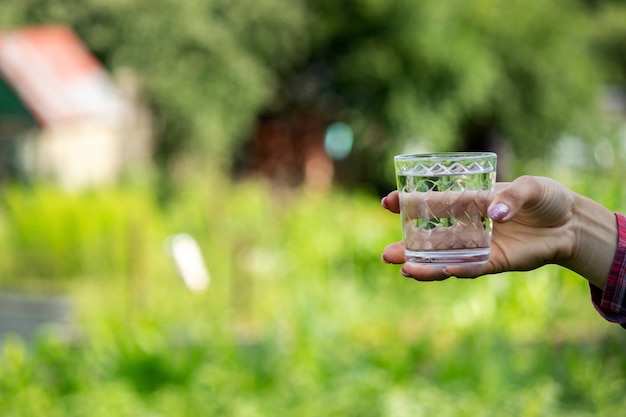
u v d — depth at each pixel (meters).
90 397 6.99
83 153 25.84
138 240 12.28
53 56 23.62
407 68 31.88
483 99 31.88
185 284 11.30
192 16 27.50
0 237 12.54
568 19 34.34
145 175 24.28
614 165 30.45
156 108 28.27
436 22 31.69
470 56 31.53
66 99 22.41
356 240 13.17
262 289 11.81
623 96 41.81
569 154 35.06
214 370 7.24
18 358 7.45
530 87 33.97
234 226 14.56
